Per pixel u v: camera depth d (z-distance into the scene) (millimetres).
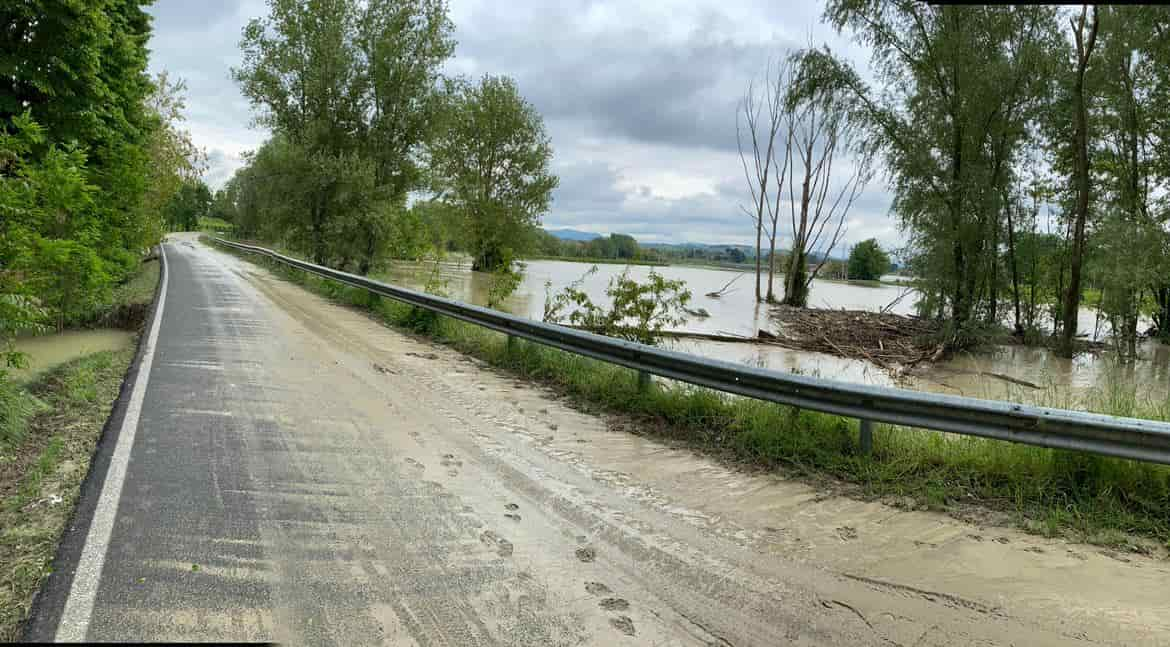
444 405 6887
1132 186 21359
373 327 13094
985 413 4621
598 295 28906
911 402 4887
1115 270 19172
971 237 20906
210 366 8352
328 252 31141
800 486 4844
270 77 30812
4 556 3295
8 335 8078
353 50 31547
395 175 33844
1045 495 4477
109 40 13273
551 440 5812
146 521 3738
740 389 6070
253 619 2807
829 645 2795
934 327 21969
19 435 5180
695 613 3035
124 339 11984
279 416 6125
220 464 4750
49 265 7461
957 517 4258
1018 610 3088
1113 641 2828
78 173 10680
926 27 21266
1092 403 6727
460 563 3428
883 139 22406
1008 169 21938
